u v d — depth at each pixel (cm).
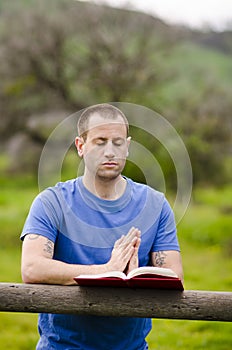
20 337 1095
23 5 3866
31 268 448
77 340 466
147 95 3497
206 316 424
